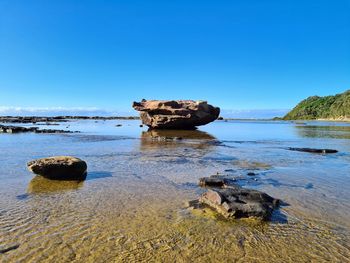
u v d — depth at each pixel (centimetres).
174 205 1109
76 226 907
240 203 1034
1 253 738
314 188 1378
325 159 2266
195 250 770
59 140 3659
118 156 2328
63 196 1216
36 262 701
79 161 1559
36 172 1472
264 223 947
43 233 855
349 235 873
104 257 728
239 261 722
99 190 1312
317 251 776
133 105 5678
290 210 1071
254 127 8888
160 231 879
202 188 1354
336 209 1090
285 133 5881
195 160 2164
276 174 1681
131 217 986
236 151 2727
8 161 2006
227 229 897
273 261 725
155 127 5572
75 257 726
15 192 1262
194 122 5434
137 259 722
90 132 5312
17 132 5034
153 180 1510
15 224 916
